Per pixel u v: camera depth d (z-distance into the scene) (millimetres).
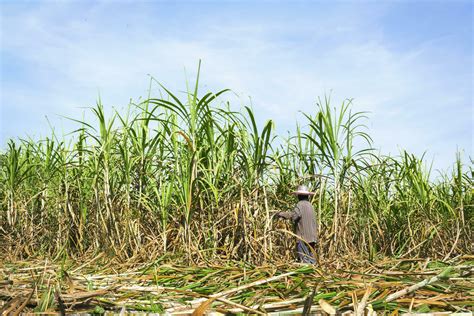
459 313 2963
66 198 7102
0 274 4828
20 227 7887
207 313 3068
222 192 6016
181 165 6094
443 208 8023
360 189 7332
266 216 5898
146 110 6582
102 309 3141
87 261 6039
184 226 5918
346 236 6629
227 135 6363
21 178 8078
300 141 7137
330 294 3393
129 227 6219
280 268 4777
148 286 4145
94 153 6887
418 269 4543
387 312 3078
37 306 3158
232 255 5750
